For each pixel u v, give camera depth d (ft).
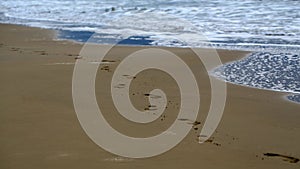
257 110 30.09
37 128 24.02
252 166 19.57
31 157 19.67
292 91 36.55
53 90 33.40
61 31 75.05
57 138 22.33
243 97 33.91
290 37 64.75
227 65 47.16
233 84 38.70
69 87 34.53
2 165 18.66
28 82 36.40
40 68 42.78
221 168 19.19
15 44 61.57
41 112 27.25
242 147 22.18
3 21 91.20
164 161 19.75
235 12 92.27
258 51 55.06
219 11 94.79
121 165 19.04
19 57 49.67
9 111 27.43
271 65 47.21
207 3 110.32
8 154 20.06
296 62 48.47
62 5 122.21
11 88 34.14
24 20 92.27
